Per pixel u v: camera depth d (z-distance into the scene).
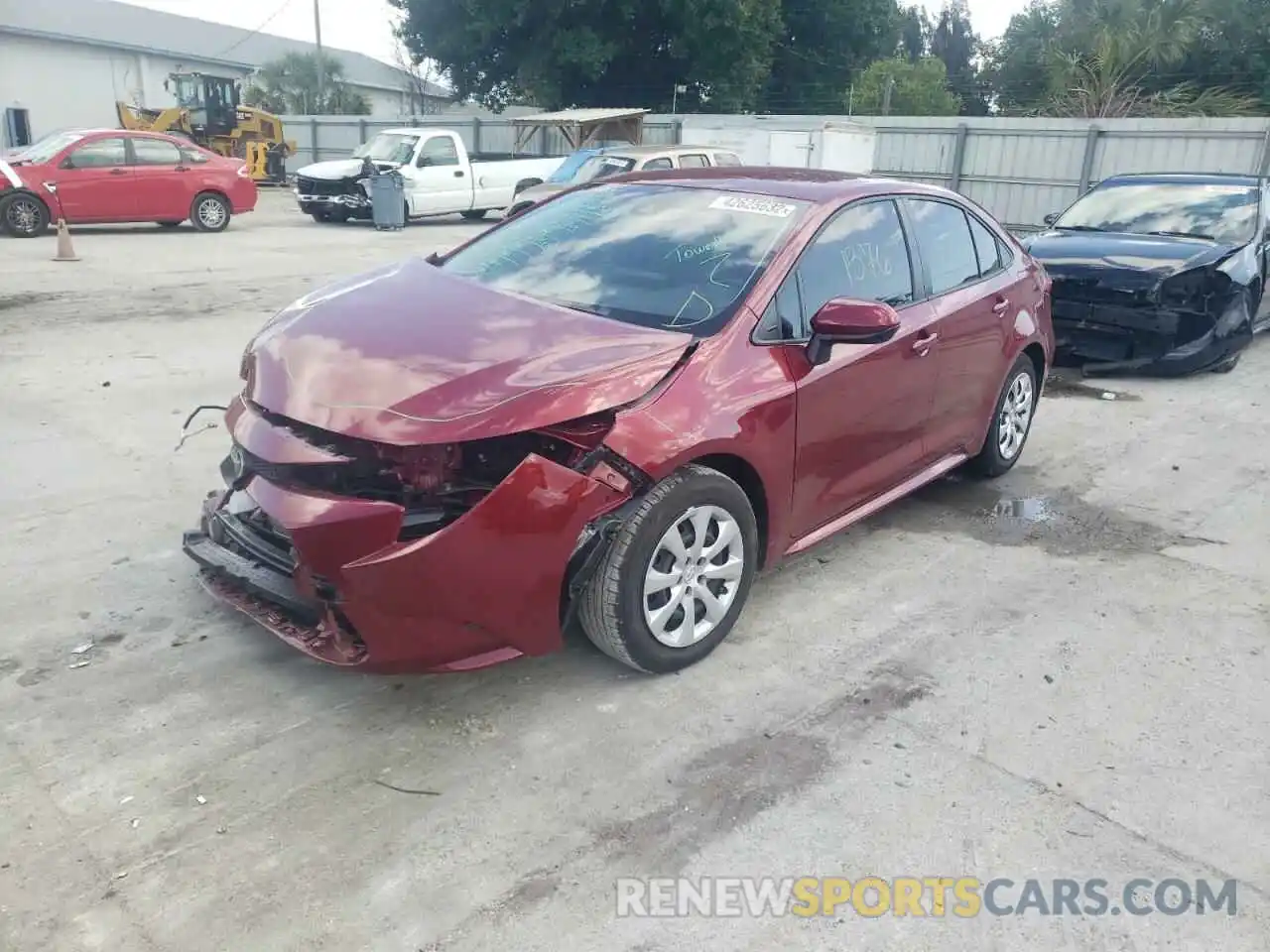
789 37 41.16
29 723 3.20
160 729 3.20
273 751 3.12
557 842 2.78
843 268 4.15
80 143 15.81
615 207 4.50
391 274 4.23
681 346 3.47
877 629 4.03
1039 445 6.55
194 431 6.12
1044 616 4.18
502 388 3.10
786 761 3.16
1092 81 26.95
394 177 18.70
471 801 2.92
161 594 4.05
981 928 2.54
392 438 2.95
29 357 7.82
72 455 5.61
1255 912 2.62
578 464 3.16
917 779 3.09
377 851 2.71
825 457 4.02
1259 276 8.37
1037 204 21.97
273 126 31.12
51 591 4.04
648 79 37.25
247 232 17.72
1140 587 4.48
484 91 37.84
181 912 2.48
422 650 3.04
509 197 21.00
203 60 46.53
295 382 3.25
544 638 3.22
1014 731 3.36
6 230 15.27
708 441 3.38
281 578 3.24
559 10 33.78
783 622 4.05
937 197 4.93
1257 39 31.44
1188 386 8.24
